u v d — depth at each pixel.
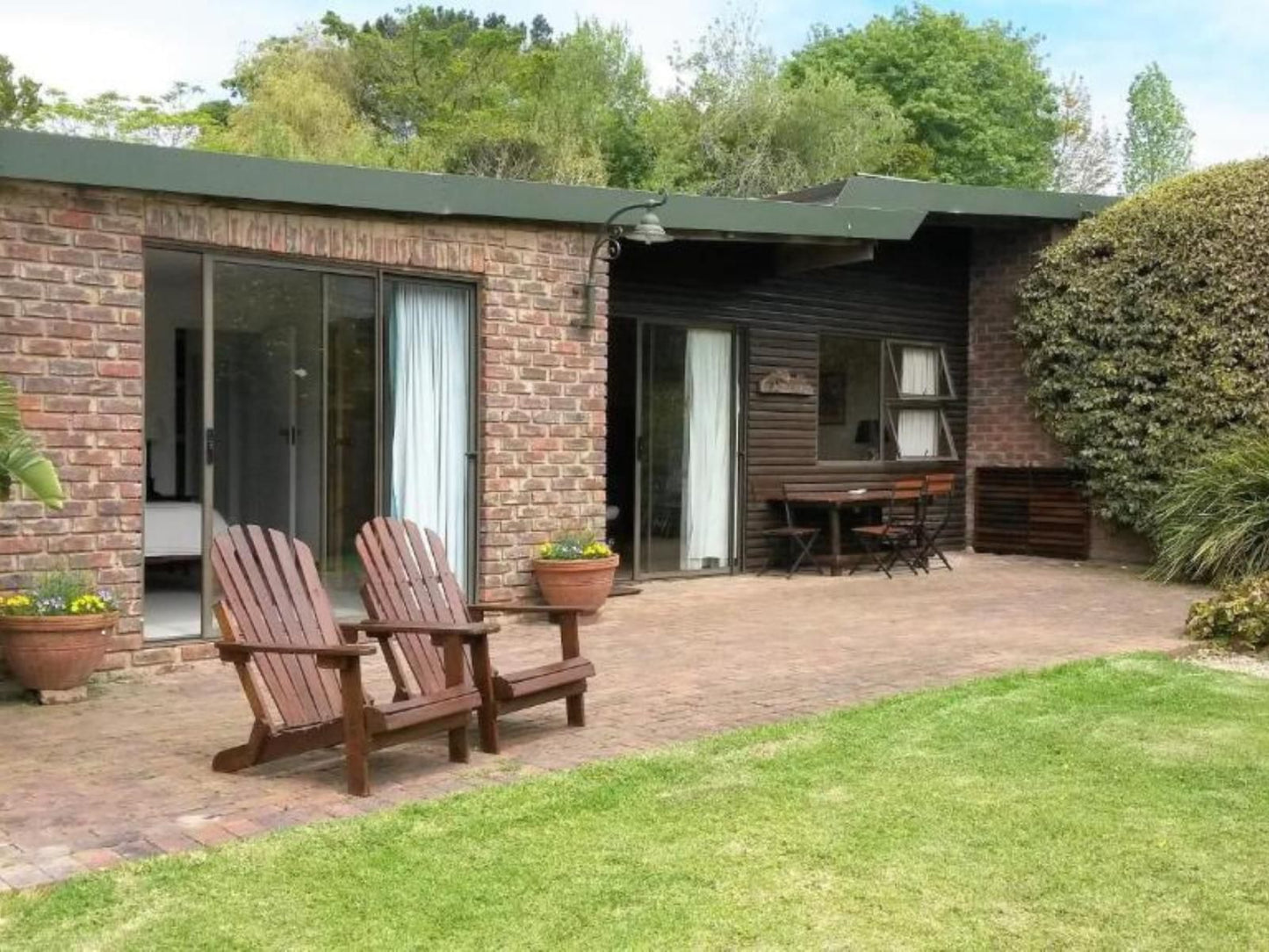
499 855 3.76
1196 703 5.91
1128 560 12.34
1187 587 10.56
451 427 8.18
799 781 4.54
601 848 3.83
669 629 8.14
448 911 3.35
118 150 6.24
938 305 13.30
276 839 3.88
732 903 3.42
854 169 27.66
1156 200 11.77
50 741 5.20
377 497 7.77
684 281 10.87
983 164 35.22
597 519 8.78
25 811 4.20
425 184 7.58
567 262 8.54
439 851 3.80
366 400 7.71
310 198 7.04
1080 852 3.83
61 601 5.90
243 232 6.96
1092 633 8.01
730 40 28.52
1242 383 11.09
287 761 4.90
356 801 4.32
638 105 29.70
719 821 4.09
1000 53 36.78
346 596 7.64
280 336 7.28
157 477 6.95
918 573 11.50
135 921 3.25
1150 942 3.21
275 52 31.28
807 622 8.46
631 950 3.12
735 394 11.38
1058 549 12.89
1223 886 3.58
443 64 31.30
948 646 7.48
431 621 5.32
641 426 10.66
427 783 4.56
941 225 12.70
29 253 6.16
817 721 5.45
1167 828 4.06
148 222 6.56
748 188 26.44
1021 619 8.62
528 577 8.44
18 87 23.17
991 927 3.28
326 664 4.39
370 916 3.31
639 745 5.11
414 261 7.76
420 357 7.99
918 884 3.56
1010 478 13.32
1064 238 12.70
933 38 35.84
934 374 13.40
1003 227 12.97
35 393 6.19
